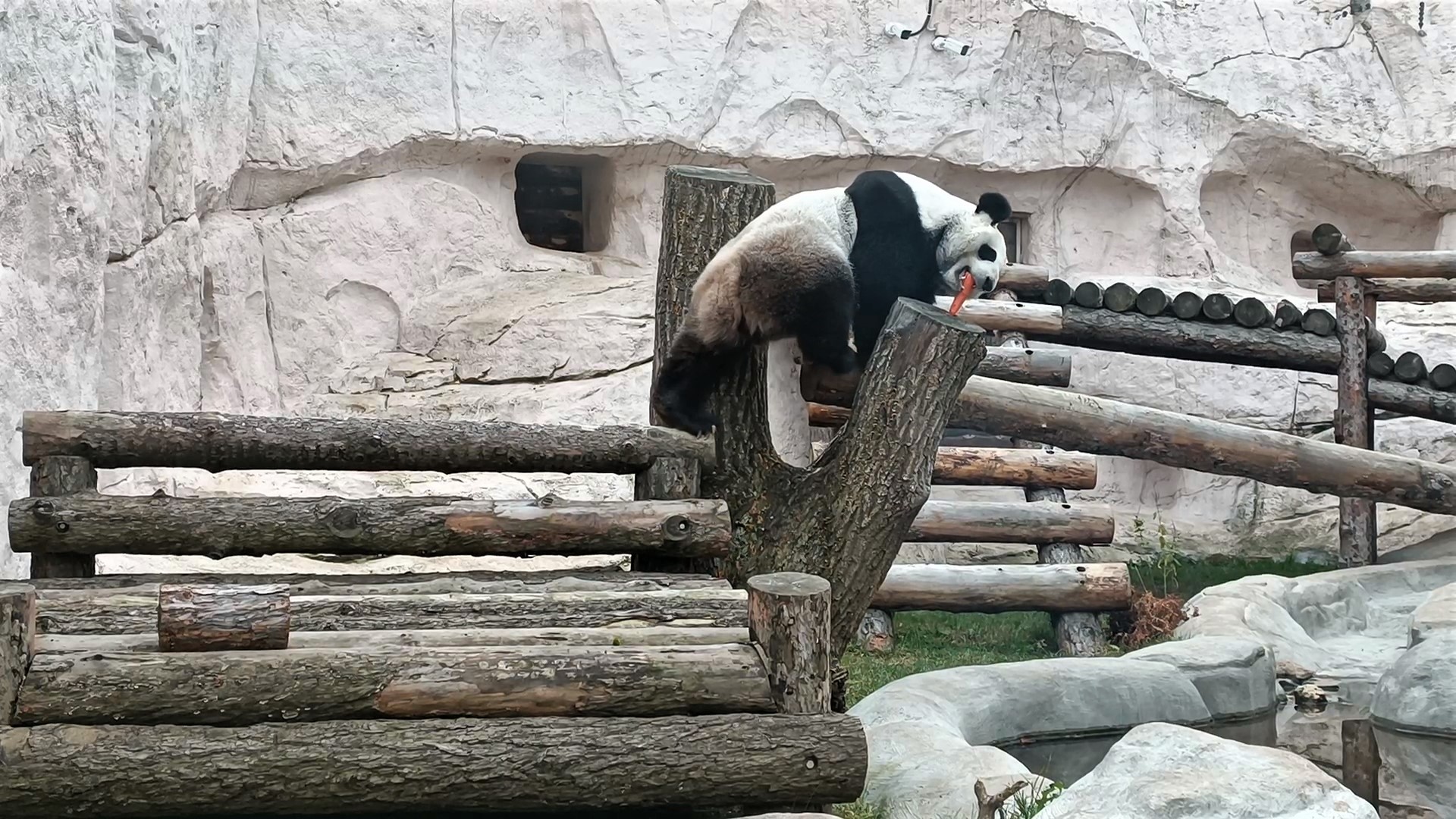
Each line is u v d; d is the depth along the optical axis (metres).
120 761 3.95
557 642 4.70
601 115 13.47
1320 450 9.30
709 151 13.86
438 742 4.12
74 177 7.96
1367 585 11.10
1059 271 15.38
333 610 5.08
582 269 13.67
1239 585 9.98
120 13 8.95
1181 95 15.12
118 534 5.54
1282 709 7.93
